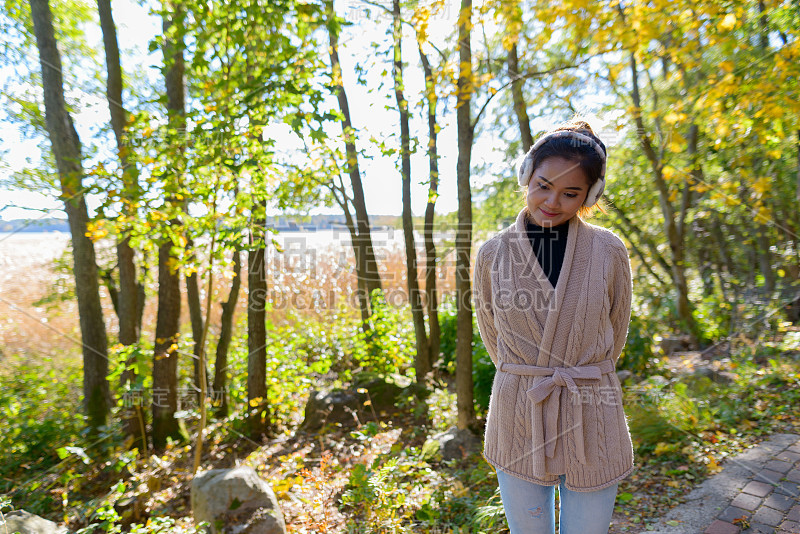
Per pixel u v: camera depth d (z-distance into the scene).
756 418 3.56
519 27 2.66
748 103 2.41
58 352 5.16
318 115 3.63
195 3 3.39
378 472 3.28
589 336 1.31
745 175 2.45
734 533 2.53
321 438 4.97
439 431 4.94
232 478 3.19
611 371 1.35
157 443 5.13
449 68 3.54
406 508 3.20
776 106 2.38
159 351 5.11
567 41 2.63
